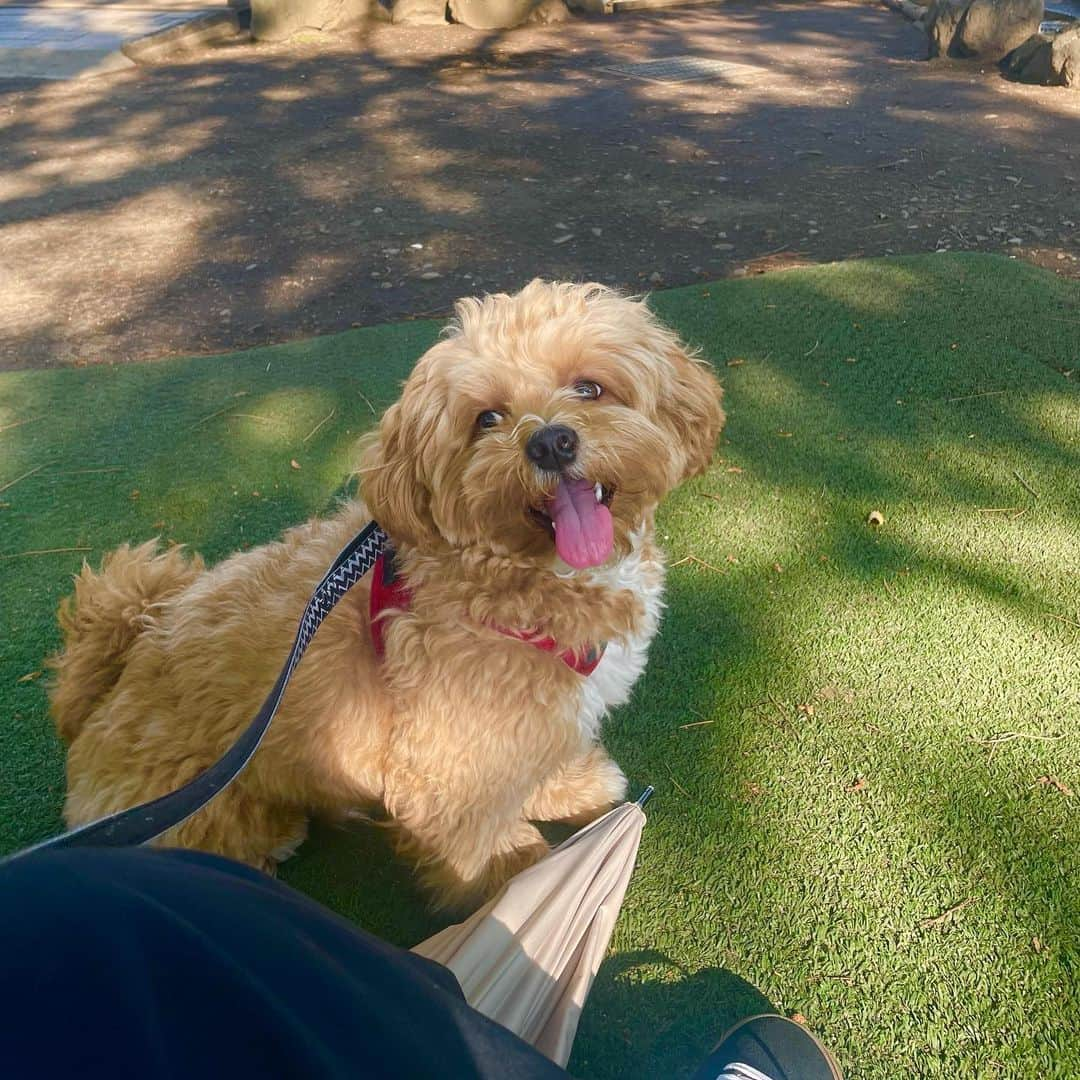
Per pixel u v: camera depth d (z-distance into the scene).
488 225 1.76
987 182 1.88
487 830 0.60
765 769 0.68
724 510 0.93
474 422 0.56
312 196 1.96
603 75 2.90
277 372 1.23
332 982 0.31
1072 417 1.04
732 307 1.32
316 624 0.51
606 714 0.63
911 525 0.89
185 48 3.34
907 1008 0.55
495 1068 0.35
